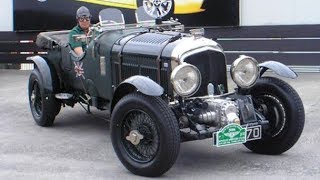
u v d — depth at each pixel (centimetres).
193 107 517
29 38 1208
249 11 1066
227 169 527
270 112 559
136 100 497
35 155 588
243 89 546
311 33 1038
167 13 1101
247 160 555
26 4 1194
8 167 546
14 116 786
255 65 542
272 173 512
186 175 511
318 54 1041
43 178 511
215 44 546
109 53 607
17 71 1208
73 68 682
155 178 504
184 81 505
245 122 521
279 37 1057
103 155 585
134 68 579
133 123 514
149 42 570
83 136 666
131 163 512
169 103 522
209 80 539
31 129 707
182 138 507
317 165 533
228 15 1076
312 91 880
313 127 676
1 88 1012
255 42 1072
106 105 646
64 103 725
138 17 668
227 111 505
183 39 546
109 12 652
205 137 507
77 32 688
